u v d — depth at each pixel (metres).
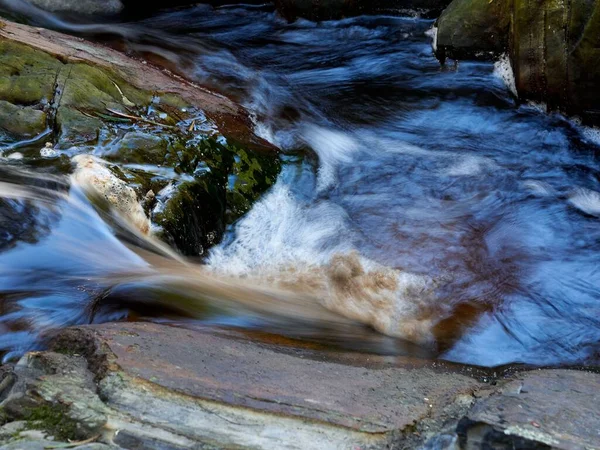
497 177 6.08
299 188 5.61
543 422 2.81
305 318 4.20
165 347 3.22
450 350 4.09
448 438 2.77
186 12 9.71
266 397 2.88
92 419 2.69
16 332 3.69
